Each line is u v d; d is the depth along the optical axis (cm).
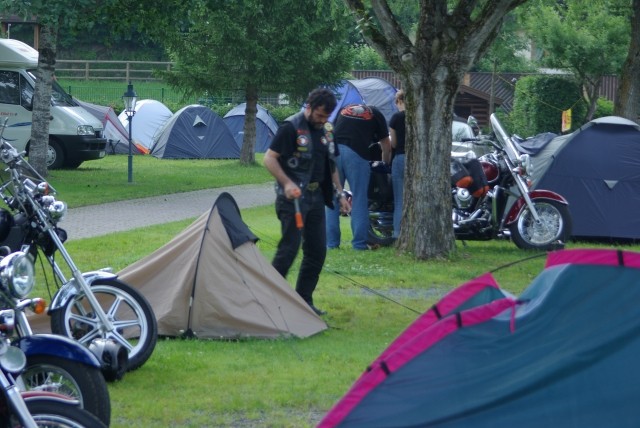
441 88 2106
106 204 3275
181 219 2906
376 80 5909
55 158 4488
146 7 3988
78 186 3797
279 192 1490
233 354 1298
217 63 5006
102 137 4662
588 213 2528
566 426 791
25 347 917
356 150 2161
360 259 2106
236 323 1373
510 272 1945
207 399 1105
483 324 827
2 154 1123
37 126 3903
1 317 896
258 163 5391
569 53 5769
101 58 10569
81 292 1169
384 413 816
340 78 5069
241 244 1410
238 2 4838
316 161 1493
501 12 2059
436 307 883
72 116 4512
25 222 1130
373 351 1335
